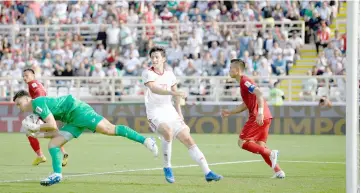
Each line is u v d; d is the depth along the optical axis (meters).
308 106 49.53
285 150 37.06
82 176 25.03
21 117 52.41
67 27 63.81
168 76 22.55
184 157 32.84
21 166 28.72
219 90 52.16
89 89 57.03
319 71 55.50
